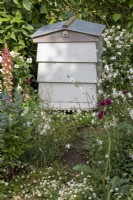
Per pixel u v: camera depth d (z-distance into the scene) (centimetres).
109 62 505
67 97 462
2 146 336
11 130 343
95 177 332
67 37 453
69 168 361
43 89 466
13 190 333
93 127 413
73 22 479
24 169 359
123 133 359
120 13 612
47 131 386
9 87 432
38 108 419
